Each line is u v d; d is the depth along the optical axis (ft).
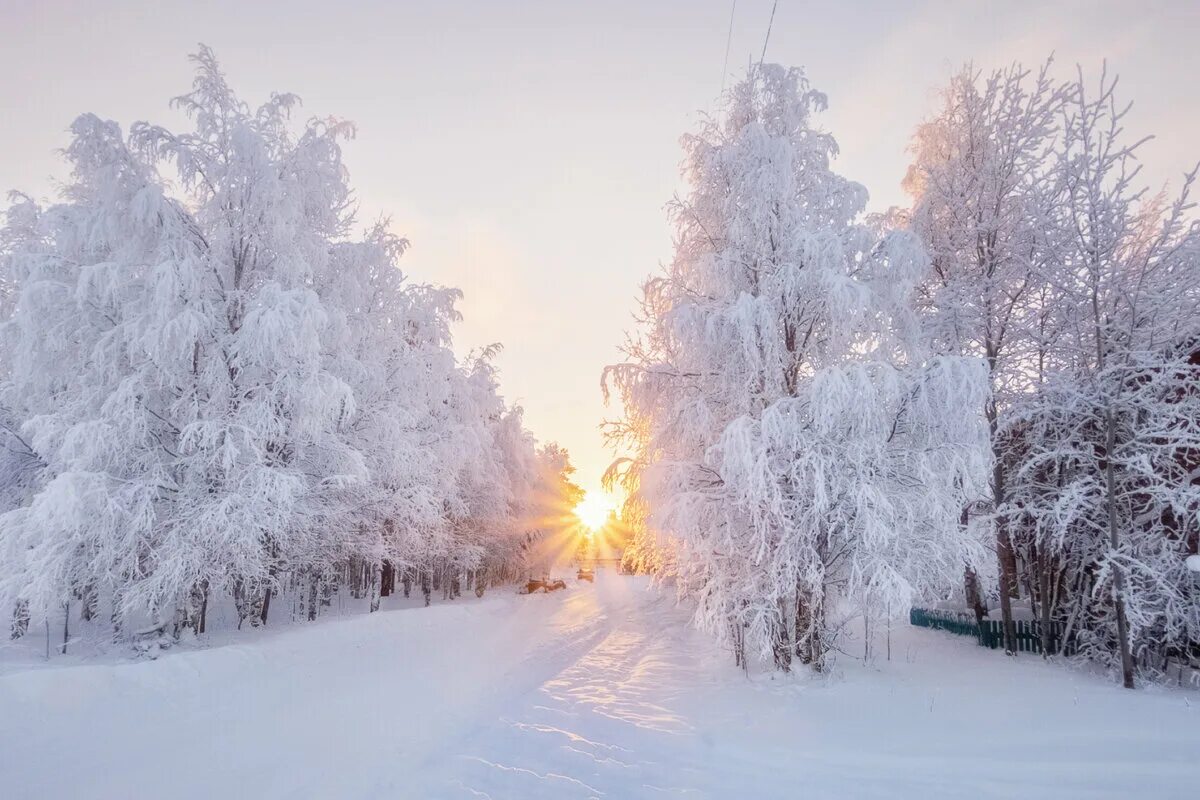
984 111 47.85
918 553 31.60
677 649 47.01
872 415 30.25
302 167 51.34
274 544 46.70
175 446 44.29
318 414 44.45
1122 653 33.91
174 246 42.50
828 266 32.73
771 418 30.40
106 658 37.11
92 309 42.86
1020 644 45.14
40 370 41.88
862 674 33.94
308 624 54.90
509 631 59.41
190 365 43.52
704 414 35.29
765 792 18.57
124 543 39.06
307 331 42.68
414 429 66.44
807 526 32.32
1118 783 18.57
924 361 34.60
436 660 42.19
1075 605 41.39
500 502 99.09
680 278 39.63
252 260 49.32
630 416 42.24
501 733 24.67
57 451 40.37
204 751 22.27
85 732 23.95
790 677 33.04
